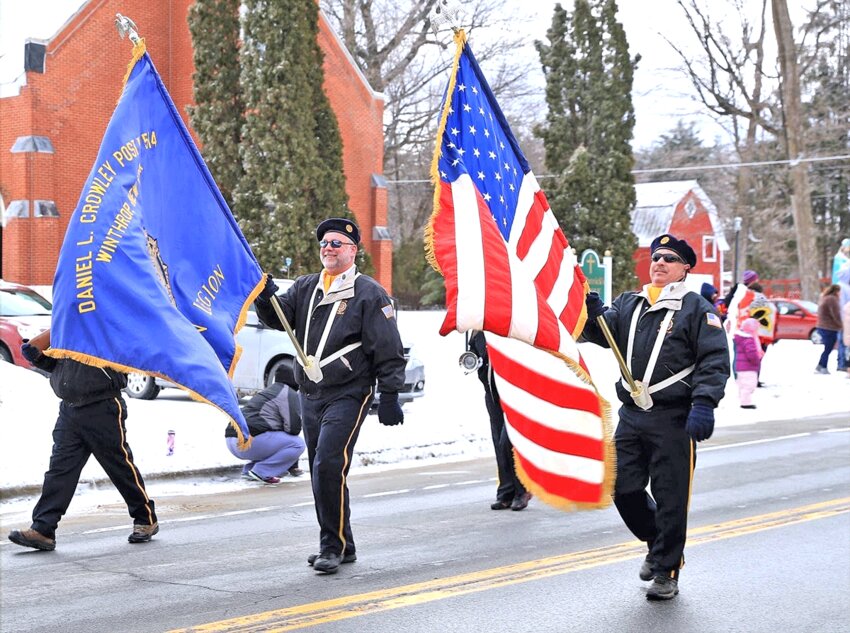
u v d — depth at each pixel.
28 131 31.61
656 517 6.73
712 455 13.46
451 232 6.60
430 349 26.39
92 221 7.30
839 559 7.89
